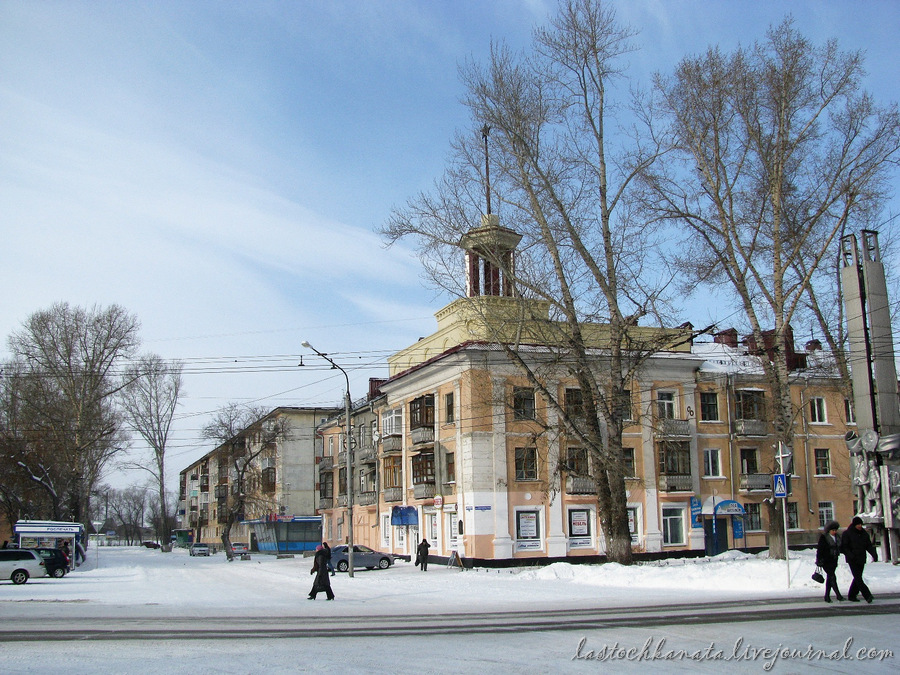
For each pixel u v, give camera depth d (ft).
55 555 127.65
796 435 148.15
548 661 33.19
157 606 65.51
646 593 69.82
